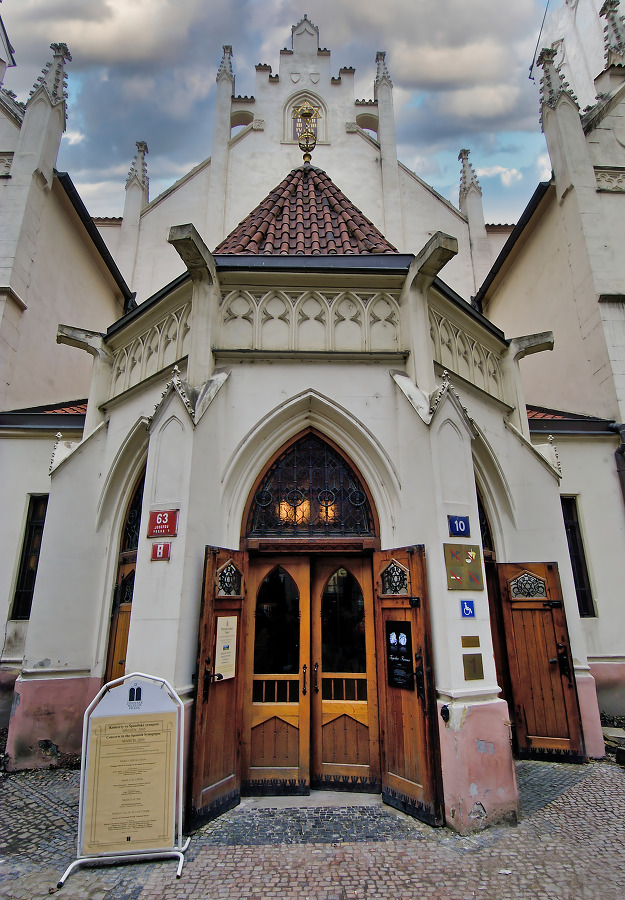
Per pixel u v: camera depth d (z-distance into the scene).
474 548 5.25
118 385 7.66
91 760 4.15
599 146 11.90
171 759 4.24
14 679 8.13
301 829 4.53
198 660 4.75
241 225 8.38
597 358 10.55
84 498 7.10
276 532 5.88
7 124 11.35
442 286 6.54
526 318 13.25
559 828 4.59
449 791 4.57
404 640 5.14
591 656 8.69
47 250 11.12
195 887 3.70
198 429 5.32
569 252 11.46
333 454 6.20
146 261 15.96
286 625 5.73
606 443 9.70
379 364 6.23
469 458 5.54
